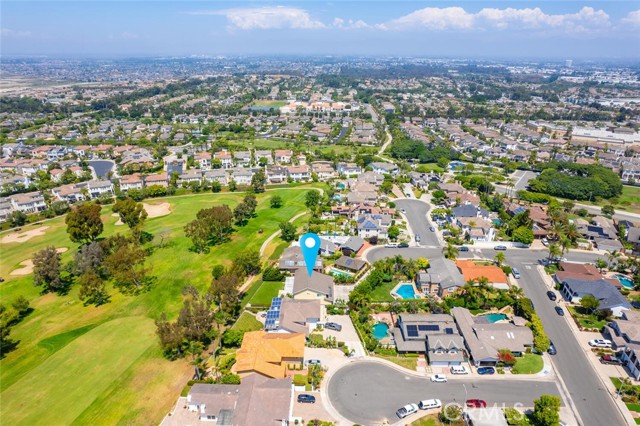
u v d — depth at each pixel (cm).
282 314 10438
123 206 15412
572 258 14175
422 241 15462
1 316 10794
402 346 9419
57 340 10369
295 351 9194
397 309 10962
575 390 8438
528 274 13062
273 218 17825
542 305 11406
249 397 7744
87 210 14850
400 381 8650
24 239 16550
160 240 15825
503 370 8950
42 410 8131
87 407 8162
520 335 9569
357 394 8294
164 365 9269
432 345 9150
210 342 9950
